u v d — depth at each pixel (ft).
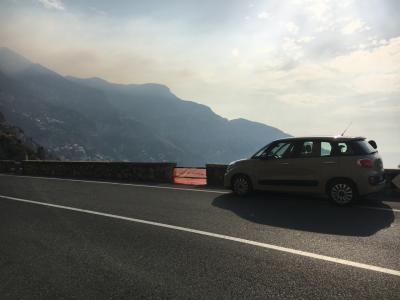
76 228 24.40
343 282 14.99
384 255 18.11
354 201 31.55
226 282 15.14
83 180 54.54
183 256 18.42
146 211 29.48
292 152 32.04
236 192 35.01
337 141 30.42
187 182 49.52
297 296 13.79
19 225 25.44
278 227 23.65
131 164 55.06
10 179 57.41
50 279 15.80
